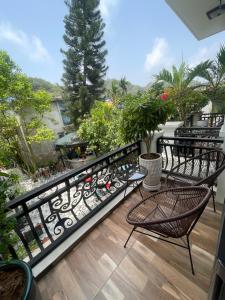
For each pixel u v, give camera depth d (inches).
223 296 22.3
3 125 251.9
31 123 279.0
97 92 501.4
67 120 496.4
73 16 421.4
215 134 123.9
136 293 46.8
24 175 303.4
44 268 54.8
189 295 44.5
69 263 57.8
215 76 181.6
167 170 104.5
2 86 226.8
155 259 55.3
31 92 263.3
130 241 63.5
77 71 471.5
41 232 100.0
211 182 61.5
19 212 53.2
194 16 76.8
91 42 455.2
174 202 61.1
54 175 301.3
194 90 191.6
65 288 50.5
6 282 38.7
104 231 69.9
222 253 21.5
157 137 102.1
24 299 32.9
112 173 95.2
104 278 51.8
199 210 42.2
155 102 85.0
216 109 197.3
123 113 93.4
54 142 322.7
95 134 238.8
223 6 67.7
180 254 55.8
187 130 147.6
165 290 46.4
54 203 64.0
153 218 56.3
